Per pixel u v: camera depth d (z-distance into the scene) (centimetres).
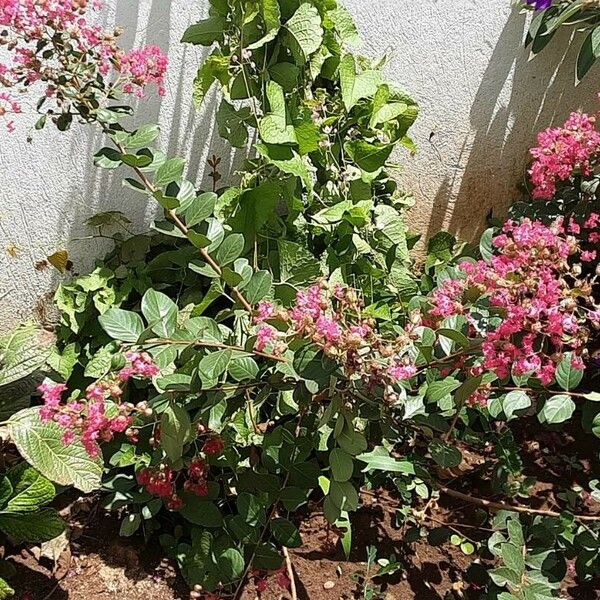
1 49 211
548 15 260
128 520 198
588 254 188
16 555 200
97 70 192
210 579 183
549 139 231
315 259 214
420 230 295
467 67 270
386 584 199
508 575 166
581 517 198
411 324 166
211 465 204
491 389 187
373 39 253
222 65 214
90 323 239
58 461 181
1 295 242
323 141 225
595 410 198
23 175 227
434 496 216
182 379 170
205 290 238
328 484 184
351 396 173
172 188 198
